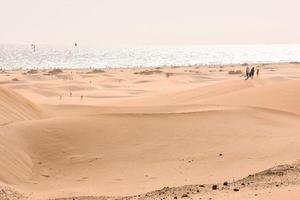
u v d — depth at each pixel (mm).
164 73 90500
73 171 20047
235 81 53719
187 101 43812
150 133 24172
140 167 20219
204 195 12680
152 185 17406
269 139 23484
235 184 14664
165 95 51250
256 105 33500
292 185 13180
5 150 20094
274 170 16297
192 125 25391
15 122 24812
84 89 66062
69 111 37156
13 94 32875
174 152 21938
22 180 18641
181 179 18000
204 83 73000
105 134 23781
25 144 22031
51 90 63406
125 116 26188
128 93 61750
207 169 19281
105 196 15672
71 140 22953
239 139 23594
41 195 16250
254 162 19578
